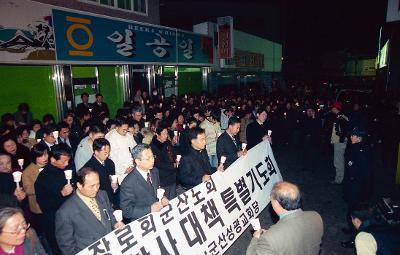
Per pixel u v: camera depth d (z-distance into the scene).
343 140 7.27
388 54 14.12
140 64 12.22
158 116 7.86
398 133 8.73
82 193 3.05
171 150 5.43
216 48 18.59
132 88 12.16
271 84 29.75
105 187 4.32
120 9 11.48
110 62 10.62
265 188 5.31
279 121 11.85
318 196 6.86
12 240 2.42
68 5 9.23
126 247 3.13
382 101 10.80
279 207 2.54
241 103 12.43
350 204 5.05
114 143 5.66
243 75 23.47
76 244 3.05
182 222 3.73
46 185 3.80
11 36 7.34
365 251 2.75
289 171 8.73
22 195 3.72
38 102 8.60
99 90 10.88
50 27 8.34
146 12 12.95
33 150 4.22
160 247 3.40
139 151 3.56
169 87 14.77
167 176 5.04
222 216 4.31
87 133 6.25
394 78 13.79
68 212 2.99
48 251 4.29
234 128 5.67
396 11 8.55
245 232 5.40
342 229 5.35
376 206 3.43
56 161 3.83
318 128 8.52
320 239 2.58
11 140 4.89
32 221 4.29
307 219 2.51
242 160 5.01
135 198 3.68
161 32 13.31
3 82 7.72
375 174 8.34
